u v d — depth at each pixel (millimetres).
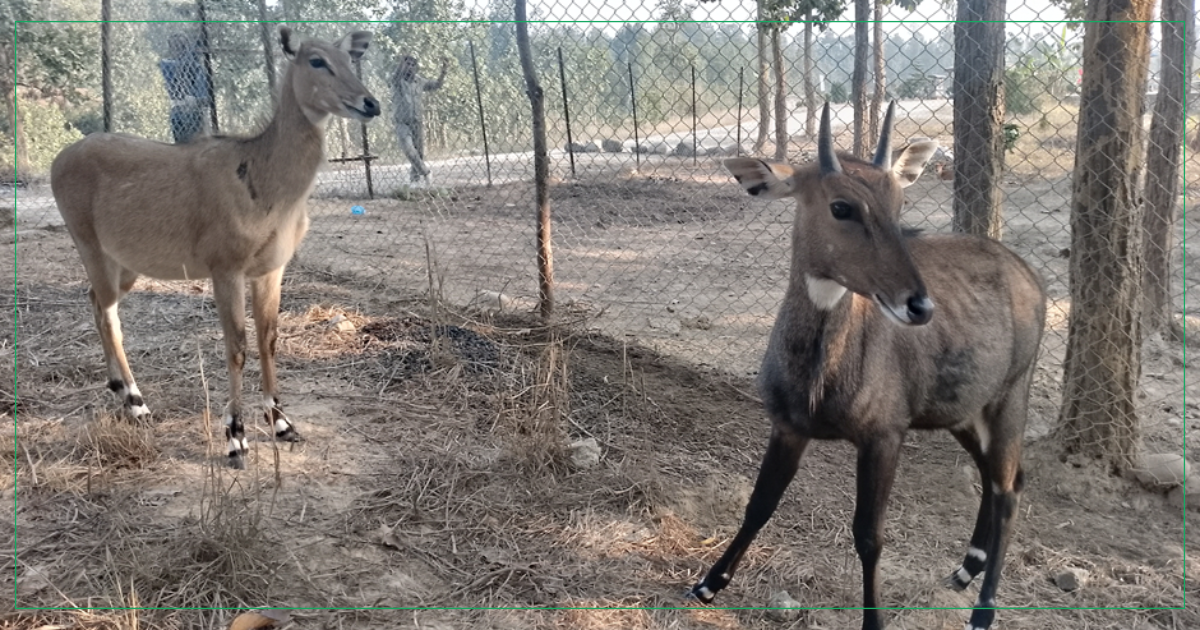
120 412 4930
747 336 6762
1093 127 4469
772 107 20250
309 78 4527
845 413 3285
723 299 7844
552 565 3775
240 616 3238
